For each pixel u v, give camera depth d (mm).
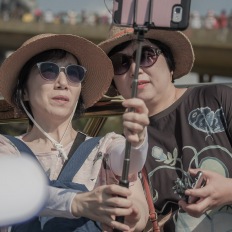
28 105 2842
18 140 2660
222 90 3059
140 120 2154
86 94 3031
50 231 2414
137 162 2357
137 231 2484
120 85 3230
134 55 3150
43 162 2623
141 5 2324
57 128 2717
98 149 2629
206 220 2941
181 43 3283
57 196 2365
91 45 2830
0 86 2844
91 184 2535
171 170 3014
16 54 2723
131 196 2525
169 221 2982
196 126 3037
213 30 26812
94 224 2475
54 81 2674
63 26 28062
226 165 2951
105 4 2531
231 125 2982
